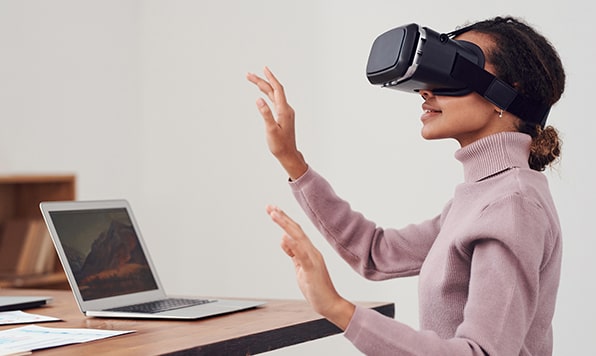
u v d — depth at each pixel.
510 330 1.39
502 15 3.41
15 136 3.93
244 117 4.14
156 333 1.60
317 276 1.34
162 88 4.40
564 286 3.28
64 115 4.16
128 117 4.45
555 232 1.53
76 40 4.22
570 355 3.27
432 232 2.01
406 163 3.66
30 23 4.01
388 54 1.63
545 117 1.66
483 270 1.44
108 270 2.00
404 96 3.66
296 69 3.96
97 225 2.05
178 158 4.35
